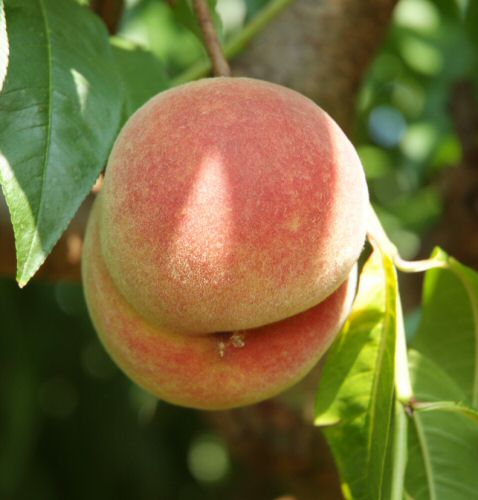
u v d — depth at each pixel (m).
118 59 0.56
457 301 0.55
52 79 0.48
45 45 0.49
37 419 0.96
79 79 0.49
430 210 0.93
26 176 0.47
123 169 0.47
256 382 0.49
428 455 0.52
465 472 0.52
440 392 0.53
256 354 0.48
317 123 0.47
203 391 0.49
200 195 0.45
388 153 0.94
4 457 0.88
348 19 0.68
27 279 0.46
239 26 0.80
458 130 0.79
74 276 0.62
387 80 0.90
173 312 0.46
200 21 0.51
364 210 0.47
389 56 0.89
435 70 0.86
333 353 0.51
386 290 0.50
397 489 0.48
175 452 1.07
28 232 0.46
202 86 0.47
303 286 0.46
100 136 0.48
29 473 0.98
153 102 0.48
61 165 0.47
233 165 0.45
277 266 0.45
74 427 0.99
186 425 1.07
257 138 0.46
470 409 0.49
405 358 0.50
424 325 0.56
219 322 0.46
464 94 0.80
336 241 0.46
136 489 1.01
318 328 0.49
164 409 1.05
